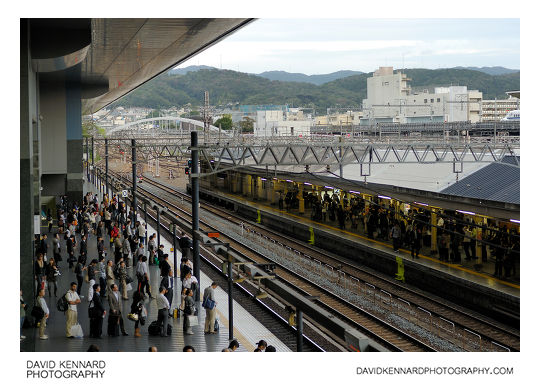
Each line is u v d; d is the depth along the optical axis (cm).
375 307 2619
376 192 3406
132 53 3834
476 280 2645
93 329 2011
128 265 3067
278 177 5028
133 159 4178
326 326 1269
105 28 2927
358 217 4069
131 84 6150
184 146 4684
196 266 2400
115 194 5322
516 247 2623
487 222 2934
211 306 2062
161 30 3008
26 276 2234
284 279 3116
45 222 4334
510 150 3231
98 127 12100
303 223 4375
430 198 3209
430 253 3250
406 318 2445
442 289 2861
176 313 2261
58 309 2206
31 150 2284
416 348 2161
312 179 4541
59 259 2986
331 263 3609
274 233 4666
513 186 2961
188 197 7388
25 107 2239
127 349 1884
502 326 2414
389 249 3375
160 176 10338
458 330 2267
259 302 2567
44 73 4400
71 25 3141
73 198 5094
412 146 3228
